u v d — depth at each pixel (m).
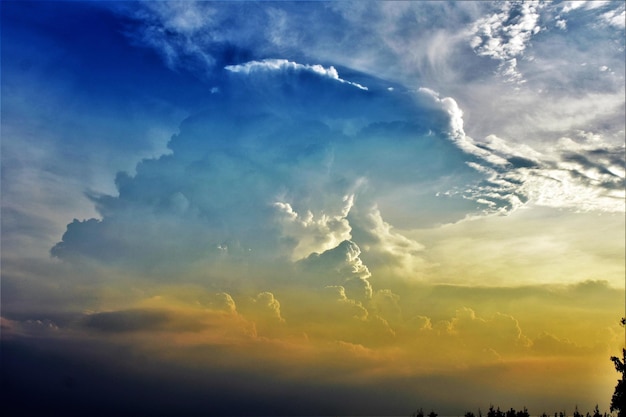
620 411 70.19
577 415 98.19
